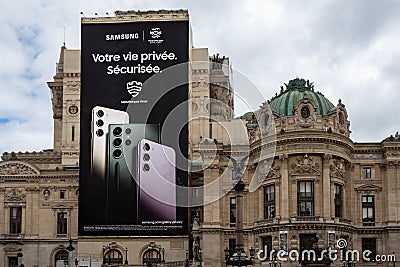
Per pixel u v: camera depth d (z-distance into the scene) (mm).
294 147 119875
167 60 129625
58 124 161125
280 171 120688
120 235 126438
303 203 119625
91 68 130250
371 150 127062
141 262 128250
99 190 127188
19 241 141750
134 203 126188
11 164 144000
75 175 143125
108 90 129375
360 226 125500
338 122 123750
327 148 120188
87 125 129000
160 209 125875
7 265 141875
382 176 126625
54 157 155625
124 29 131000
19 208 143625
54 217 142875
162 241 128125
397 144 125438
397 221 124375
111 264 127938
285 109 125562
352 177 126438
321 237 117188
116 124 128250
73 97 154000
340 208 122562
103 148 128000
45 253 142000
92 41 130875
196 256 124500
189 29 132375
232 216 128625
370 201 126500
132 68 129500
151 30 130625
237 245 62219
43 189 143625
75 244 141375
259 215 124188
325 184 119375
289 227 117812
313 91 128875
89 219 127000
